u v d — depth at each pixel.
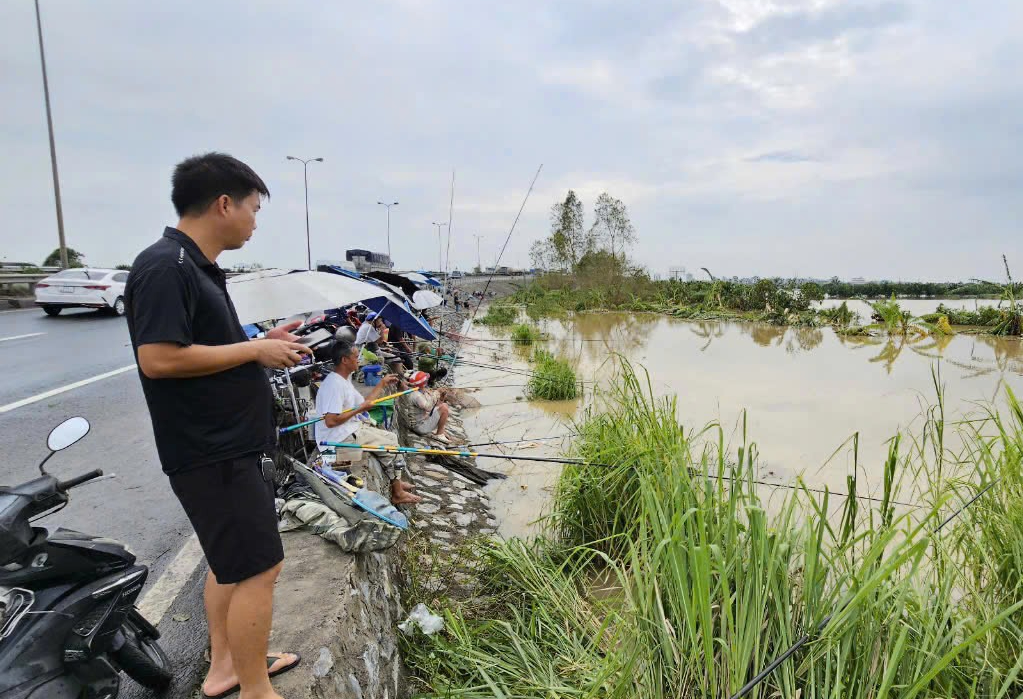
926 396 9.83
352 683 2.58
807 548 2.59
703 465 3.35
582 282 34.88
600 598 4.02
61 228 20.59
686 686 2.56
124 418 6.74
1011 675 2.21
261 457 2.03
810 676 2.32
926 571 3.19
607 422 5.36
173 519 4.36
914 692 2.04
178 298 1.78
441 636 3.65
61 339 11.89
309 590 2.91
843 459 6.73
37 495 2.09
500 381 12.36
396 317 7.83
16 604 2.07
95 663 2.22
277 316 4.25
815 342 17.58
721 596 2.72
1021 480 3.13
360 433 5.18
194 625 3.09
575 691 2.89
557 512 4.98
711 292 27.66
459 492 6.23
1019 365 13.02
